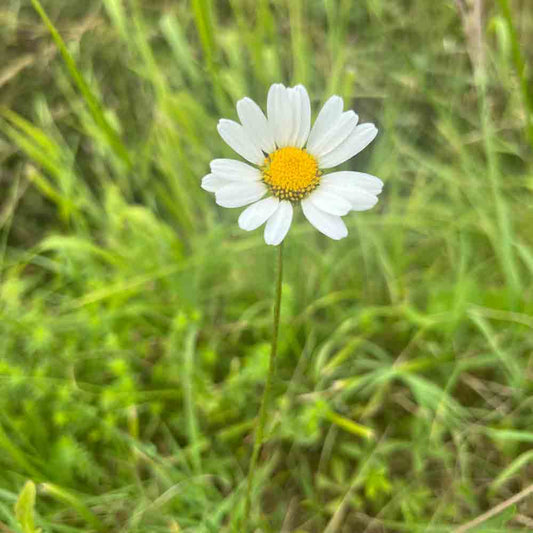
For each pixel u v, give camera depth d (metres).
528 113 0.26
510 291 0.27
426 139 0.34
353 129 0.20
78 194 0.32
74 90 0.33
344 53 0.32
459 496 0.26
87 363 0.28
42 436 0.26
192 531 0.24
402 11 0.35
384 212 0.33
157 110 0.31
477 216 0.30
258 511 0.26
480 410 0.28
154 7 0.34
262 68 0.30
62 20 0.34
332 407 0.28
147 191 0.31
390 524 0.25
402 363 0.28
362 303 0.30
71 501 0.23
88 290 0.29
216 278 0.31
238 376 0.27
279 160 0.20
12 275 0.29
